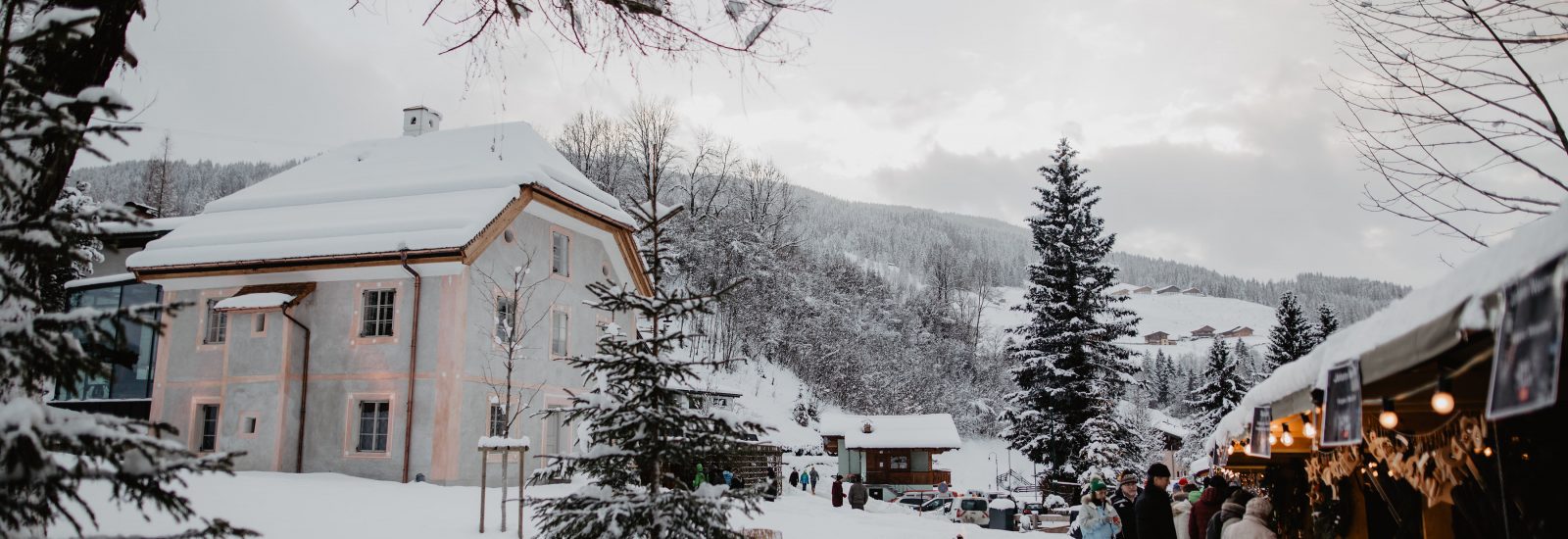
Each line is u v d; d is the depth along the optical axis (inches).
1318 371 244.4
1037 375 1689.2
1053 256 1743.4
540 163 1192.8
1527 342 130.0
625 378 313.4
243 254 1042.1
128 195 2938.0
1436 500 270.7
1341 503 396.5
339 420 995.9
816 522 836.0
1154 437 2588.6
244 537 190.9
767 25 278.4
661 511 301.3
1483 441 240.4
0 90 176.1
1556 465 217.6
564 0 279.9
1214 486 441.4
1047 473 1683.1
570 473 329.4
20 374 175.2
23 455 157.3
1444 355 189.0
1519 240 140.0
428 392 968.3
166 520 463.8
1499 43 336.5
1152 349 7504.9
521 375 1066.7
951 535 833.5
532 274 1104.2
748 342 2682.1
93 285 1246.9
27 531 179.6
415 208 1063.0
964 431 3191.4
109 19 223.0
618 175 2605.8
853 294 3351.4
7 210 193.8
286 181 1224.8
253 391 1002.1
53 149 203.9
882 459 2076.8
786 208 3225.9
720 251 2635.3
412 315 993.5
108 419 173.2
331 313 1021.2
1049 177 1787.6
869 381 2861.7
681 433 313.6
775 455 1386.6
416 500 743.7
